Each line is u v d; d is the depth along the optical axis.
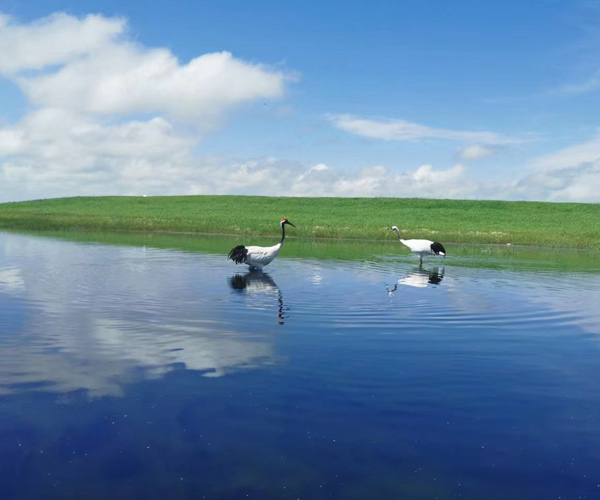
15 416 5.61
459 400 6.24
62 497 4.26
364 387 6.58
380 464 4.80
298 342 8.59
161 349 8.05
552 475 4.70
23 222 42.31
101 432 5.29
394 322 10.20
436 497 4.33
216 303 11.75
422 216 58.88
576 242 33.84
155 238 31.86
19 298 11.94
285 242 31.66
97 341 8.45
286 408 5.91
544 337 9.27
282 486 4.45
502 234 38.44
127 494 4.31
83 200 77.81
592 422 5.74
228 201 75.56
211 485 4.44
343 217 56.66
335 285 14.61
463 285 15.14
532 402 6.24
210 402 6.04
